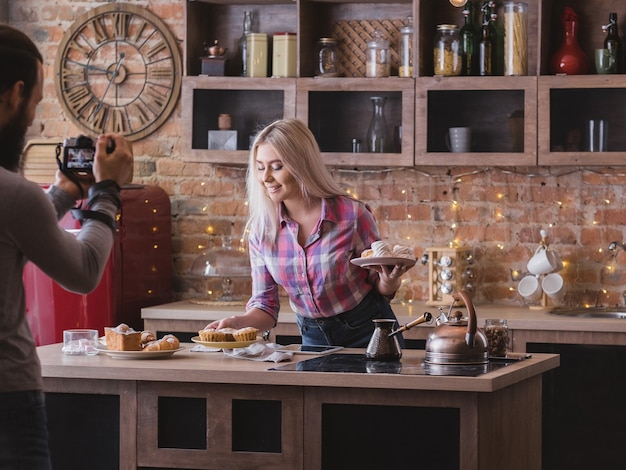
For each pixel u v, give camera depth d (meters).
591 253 5.36
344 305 3.86
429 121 5.12
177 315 5.10
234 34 5.69
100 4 5.87
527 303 5.40
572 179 5.38
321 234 3.82
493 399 3.13
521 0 5.23
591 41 5.25
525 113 5.01
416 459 3.09
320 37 5.57
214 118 5.38
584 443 4.70
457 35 5.12
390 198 5.56
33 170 5.48
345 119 5.23
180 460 3.23
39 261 2.17
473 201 5.48
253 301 3.96
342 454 3.15
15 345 2.18
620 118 4.94
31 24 5.94
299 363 3.32
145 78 5.82
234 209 5.77
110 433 3.31
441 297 5.26
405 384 3.02
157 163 5.83
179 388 3.23
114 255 5.16
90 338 3.54
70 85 5.91
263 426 3.19
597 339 4.66
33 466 2.19
